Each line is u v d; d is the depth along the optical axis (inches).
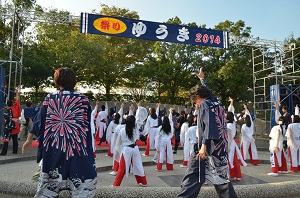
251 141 309.3
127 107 799.7
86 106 107.4
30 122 423.5
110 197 153.0
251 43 556.4
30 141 108.0
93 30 419.8
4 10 449.4
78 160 100.5
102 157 338.6
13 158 290.0
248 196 159.8
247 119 308.5
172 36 451.5
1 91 404.5
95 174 104.0
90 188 101.2
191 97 131.0
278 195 164.7
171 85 847.7
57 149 100.6
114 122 377.1
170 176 245.8
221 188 117.6
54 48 694.5
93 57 703.1
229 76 771.4
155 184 215.6
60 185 101.4
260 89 799.1
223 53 828.0
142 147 418.6
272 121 561.9
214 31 472.7
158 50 825.5
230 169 228.4
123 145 199.9
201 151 114.8
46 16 463.5
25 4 614.9
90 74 791.1
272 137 251.4
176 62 825.5
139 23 437.7
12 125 310.7
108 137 378.9
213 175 116.4
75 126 102.5
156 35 444.8
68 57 673.6
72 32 729.6
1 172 236.8
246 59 820.0
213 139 112.8
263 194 161.9
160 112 499.8
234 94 845.2
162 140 273.0
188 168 124.6
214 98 127.8
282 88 547.2
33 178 196.9
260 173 262.4
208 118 115.4
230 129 230.1
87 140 105.3
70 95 106.5
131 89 930.7
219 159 117.1
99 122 459.5
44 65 662.5
